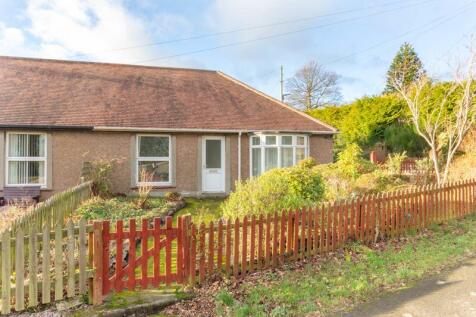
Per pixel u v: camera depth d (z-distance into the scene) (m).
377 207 7.54
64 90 14.90
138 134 14.22
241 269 5.57
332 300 4.69
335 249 6.79
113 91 15.77
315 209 6.52
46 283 4.41
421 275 5.57
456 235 8.00
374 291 4.98
